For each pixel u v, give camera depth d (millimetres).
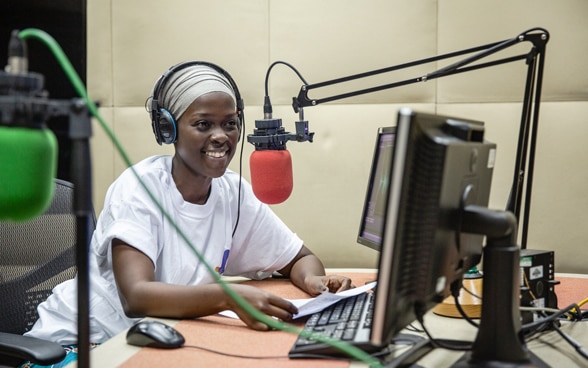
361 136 2551
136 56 2650
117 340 1275
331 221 2588
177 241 1715
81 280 835
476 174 1121
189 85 1708
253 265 1964
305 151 2588
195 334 1307
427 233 979
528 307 1437
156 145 2656
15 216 843
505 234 1051
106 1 2654
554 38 2439
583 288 1876
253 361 1137
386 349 1162
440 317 1508
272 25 2580
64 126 2320
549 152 2469
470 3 2475
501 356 1064
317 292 1705
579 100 2447
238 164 2602
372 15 2527
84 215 829
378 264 929
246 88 2602
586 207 2457
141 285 1481
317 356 1147
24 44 844
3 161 806
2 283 1640
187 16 2621
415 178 920
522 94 2457
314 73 2564
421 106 2521
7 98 799
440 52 2500
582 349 1239
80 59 2586
